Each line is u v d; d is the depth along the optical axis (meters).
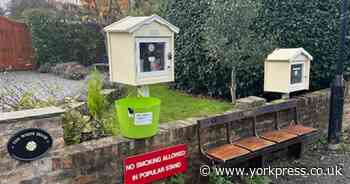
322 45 5.33
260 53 5.08
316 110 4.88
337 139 4.50
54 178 2.52
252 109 3.91
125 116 2.88
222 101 6.56
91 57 13.02
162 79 3.13
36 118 2.37
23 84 8.62
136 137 2.93
